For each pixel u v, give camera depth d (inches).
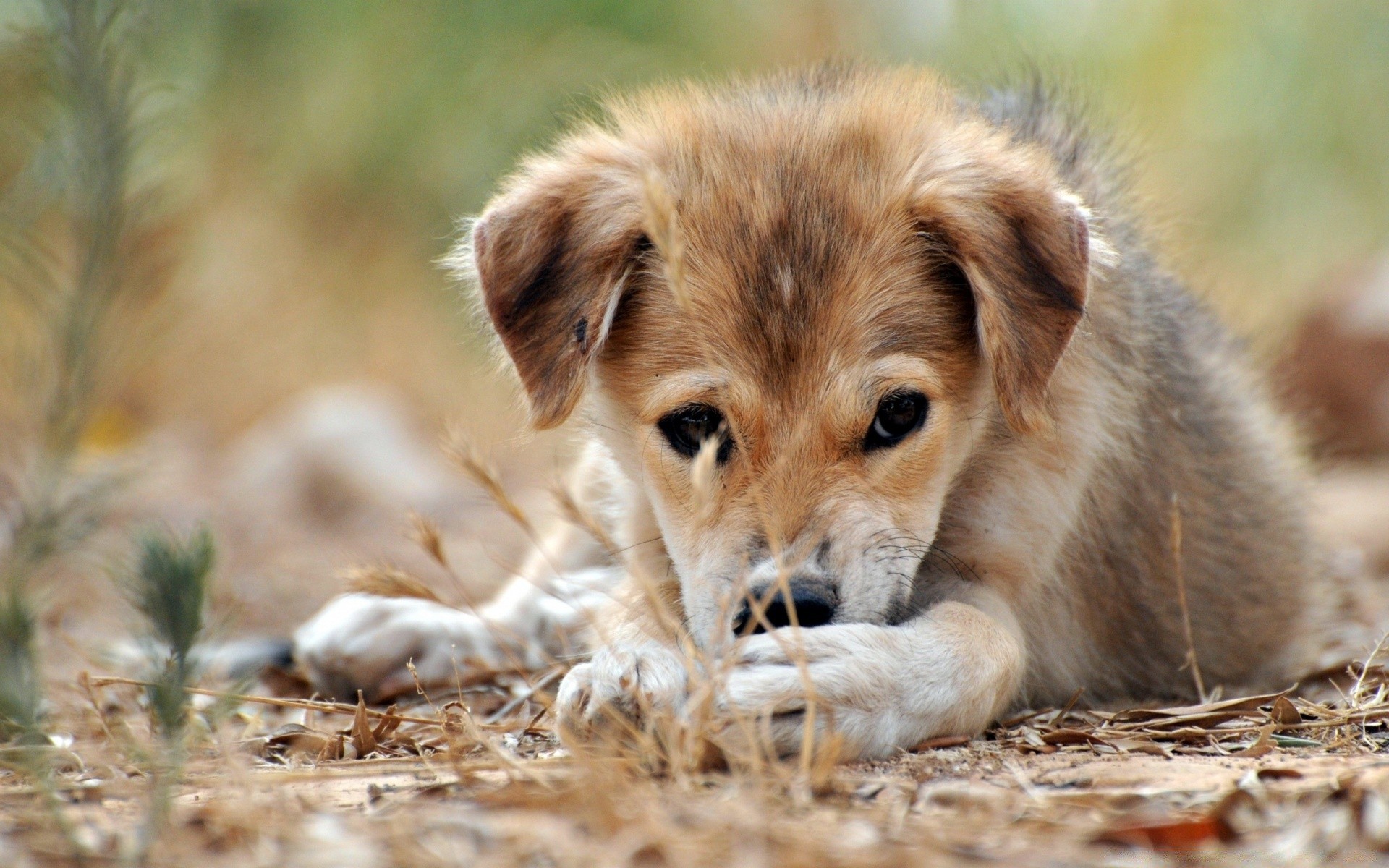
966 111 337.4
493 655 349.4
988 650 256.1
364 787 228.2
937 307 285.3
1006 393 273.4
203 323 796.6
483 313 320.2
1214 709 272.7
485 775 230.8
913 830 194.9
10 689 214.2
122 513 566.6
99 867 184.9
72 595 411.8
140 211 269.9
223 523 605.9
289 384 828.0
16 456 336.2
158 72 473.7
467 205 872.3
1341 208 1013.2
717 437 267.0
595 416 315.3
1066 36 965.8
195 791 228.8
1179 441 339.6
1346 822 193.5
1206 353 377.4
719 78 374.6
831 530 262.1
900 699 241.8
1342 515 576.1
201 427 794.2
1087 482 304.7
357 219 882.8
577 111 364.8
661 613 236.5
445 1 908.6
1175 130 988.6
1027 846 188.9
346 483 681.6
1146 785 216.8
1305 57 1021.2
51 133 246.2
